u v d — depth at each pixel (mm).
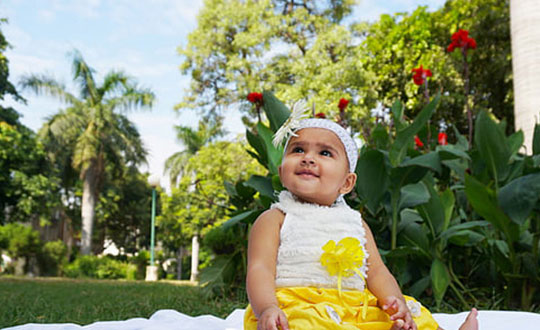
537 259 3531
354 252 1606
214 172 18016
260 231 1714
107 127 24391
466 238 3742
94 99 23906
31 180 21406
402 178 3582
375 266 1789
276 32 20203
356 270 1618
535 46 5332
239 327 2402
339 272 1611
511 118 12297
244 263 4855
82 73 23484
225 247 5543
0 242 19109
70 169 25812
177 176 25984
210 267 4973
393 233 3713
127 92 23969
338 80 16359
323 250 1637
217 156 17938
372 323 1539
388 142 4242
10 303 4383
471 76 12141
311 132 1746
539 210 3354
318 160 1708
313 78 17328
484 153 3525
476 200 3406
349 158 1785
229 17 20875
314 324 1437
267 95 4051
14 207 22703
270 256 1672
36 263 19562
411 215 4078
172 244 27453
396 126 3840
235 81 20531
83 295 5906
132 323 2516
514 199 3156
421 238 3865
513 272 3611
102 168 25234
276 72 19984
